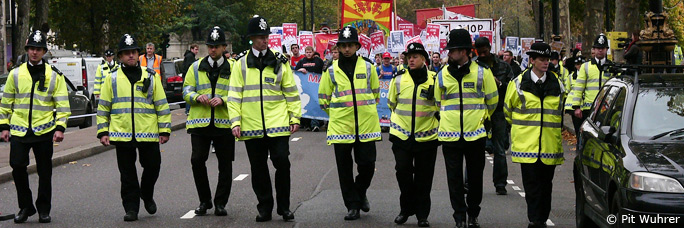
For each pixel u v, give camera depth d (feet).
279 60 34.06
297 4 286.25
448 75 31.99
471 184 32.37
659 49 59.52
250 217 35.37
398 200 39.52
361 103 34.37
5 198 41.19
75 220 35.01
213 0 269.64
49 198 34.86
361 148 34.58
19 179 34.58
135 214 34.83
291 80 34.19
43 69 34.65
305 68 75.66
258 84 33.86
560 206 38.22
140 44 162.09
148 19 160.35
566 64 75.25
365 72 34.53
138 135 34.86
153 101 35.42
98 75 62.95
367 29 114.01
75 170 51.75
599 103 33.35
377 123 34.88
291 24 106.73
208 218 35.27
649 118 28.50
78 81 108.17
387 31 114.11
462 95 31.91
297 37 112.16
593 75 51.01
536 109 32.09
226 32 273.75
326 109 34.99
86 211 37.19
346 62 34.53
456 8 158.71
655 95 29.25
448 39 32.04
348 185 34.78
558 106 32.09
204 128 35.53
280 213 34.65
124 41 34.86
